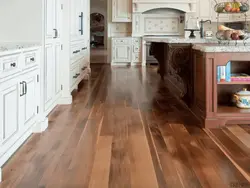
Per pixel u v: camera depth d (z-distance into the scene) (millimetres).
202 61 3588
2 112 2242
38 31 3248
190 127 3471
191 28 5500
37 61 3168
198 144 2902
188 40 4418
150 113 4129
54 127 3420
